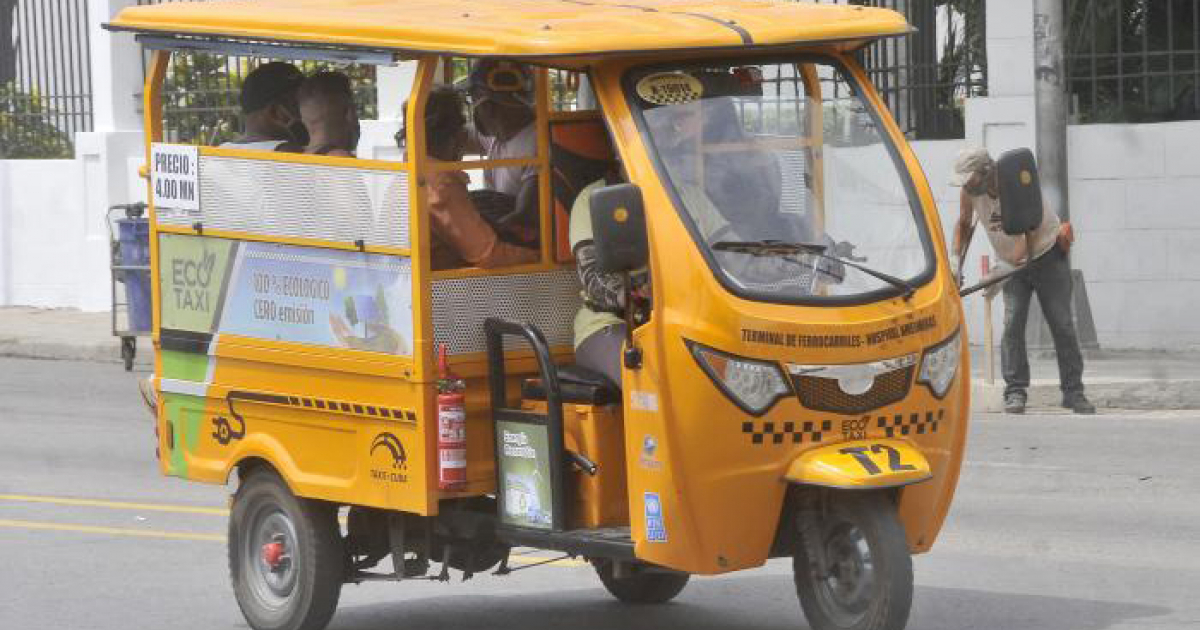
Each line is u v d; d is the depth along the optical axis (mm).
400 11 11836
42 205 33750
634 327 10953
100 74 33188
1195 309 26188
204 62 21641
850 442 10711
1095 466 18422
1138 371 23781
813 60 11438
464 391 11438
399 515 11961
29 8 34438
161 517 17125
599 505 11164
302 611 12281
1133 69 27500
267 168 12203
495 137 12156
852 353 10648
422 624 13234
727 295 10469
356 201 11594
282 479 12398
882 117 11531
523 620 13258
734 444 10492
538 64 11023
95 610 13742
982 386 22359
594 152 11828
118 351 29062
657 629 12852
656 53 10789
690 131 10945
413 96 11172
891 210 11336
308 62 13164
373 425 11641
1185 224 26109
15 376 27359
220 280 12625
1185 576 13805
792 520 10914
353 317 11672
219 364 12672
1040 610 12898
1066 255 21625
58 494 18297
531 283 11750
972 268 26672
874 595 10555
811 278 10742
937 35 28516
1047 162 25484
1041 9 25375
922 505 11047
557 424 11125
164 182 12992
